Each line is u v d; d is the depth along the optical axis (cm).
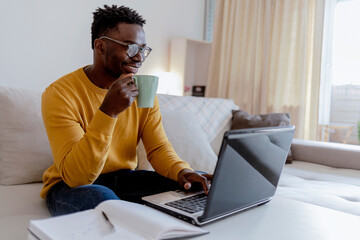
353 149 213
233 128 256
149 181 127
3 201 123
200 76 428
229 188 78
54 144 104
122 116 125
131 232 64
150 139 135
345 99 329
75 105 113
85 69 124
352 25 322
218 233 73
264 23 351
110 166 124
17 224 102
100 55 117
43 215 113
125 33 115
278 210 92
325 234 76
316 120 322
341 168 217
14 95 147
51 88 113
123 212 70
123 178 126
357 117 324
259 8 353
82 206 91
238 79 376
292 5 332
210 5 429
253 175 85
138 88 97
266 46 348
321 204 144
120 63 116
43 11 289
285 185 174
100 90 120
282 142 92
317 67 319
